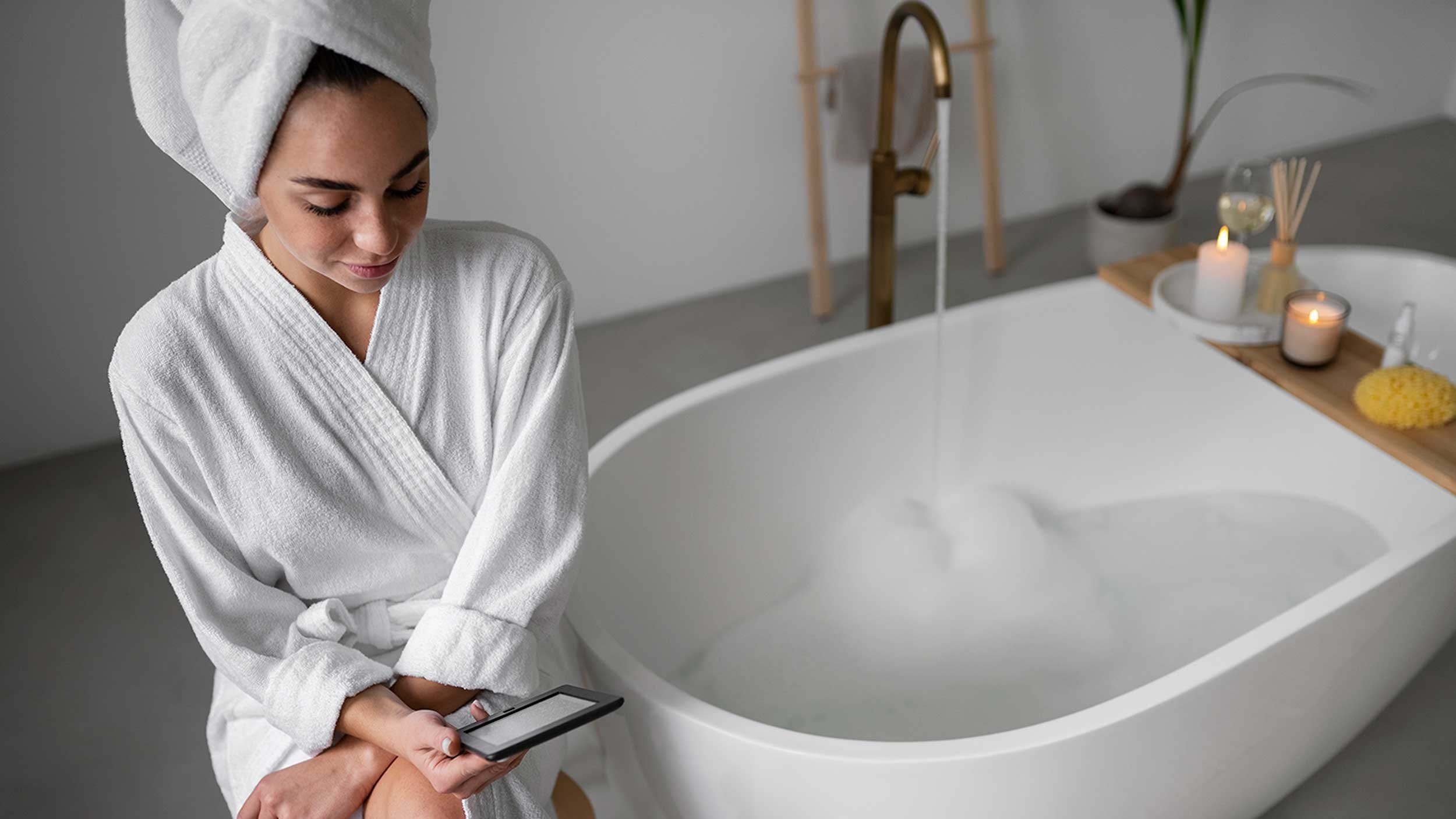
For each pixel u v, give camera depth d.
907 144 3.11
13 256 2.55
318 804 1.20
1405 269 2.34
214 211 2.66
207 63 0.95
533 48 2.79
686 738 1.39
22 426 2.73
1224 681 1.39
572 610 1.54
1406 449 1.80
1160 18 3.46
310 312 1.16
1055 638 2.02
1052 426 2.29
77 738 2.04
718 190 3.16
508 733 1.12
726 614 2.04
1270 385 2.03
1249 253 2.14
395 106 0.99
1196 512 2.20
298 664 1.20
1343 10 3.72
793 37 3.04
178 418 1.14
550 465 1.25
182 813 1.89
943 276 2.10
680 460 1.95
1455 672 1.98
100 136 2.50
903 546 2.12
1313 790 1.79
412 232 1.09
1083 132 3.54
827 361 2.07
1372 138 3.99
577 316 3.18
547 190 2.97
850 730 1.87
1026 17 3.28
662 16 2.88
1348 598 1.47
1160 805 1.49
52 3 2.36
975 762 1.30
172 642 2.24
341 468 1.22
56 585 2.39
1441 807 1.75
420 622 1.25
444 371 1.23
